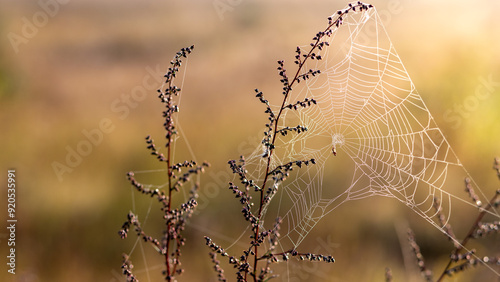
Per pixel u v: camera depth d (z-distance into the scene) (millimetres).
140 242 4785
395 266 4355
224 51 10734
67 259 4488
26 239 4656
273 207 4391
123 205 5195
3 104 8445
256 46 10516
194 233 4789
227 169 5945
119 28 14445
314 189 4258
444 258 4160
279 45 10453
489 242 3887
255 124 7301
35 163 6332
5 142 6883
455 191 4953
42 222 4895
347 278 4207
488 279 3473
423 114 5457
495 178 5129
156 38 13070
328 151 4219
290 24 12305
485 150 5449
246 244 4730
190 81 9250
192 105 8078
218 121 7344
